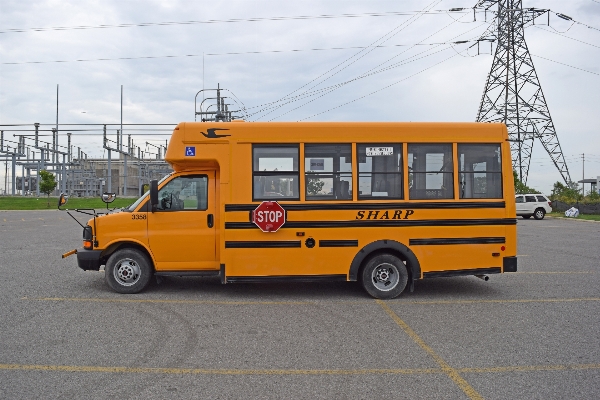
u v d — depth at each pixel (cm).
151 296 777
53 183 4462
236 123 758
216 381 438
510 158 783
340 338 565
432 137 767
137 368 468
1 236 1730
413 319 650
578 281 930
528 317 661
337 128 759
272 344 542
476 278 959
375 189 762
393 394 412
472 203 770
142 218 777
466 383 436
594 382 439
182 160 755
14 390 416
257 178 754
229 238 748
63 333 576
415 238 762
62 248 1384
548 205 3247
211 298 768
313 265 754
